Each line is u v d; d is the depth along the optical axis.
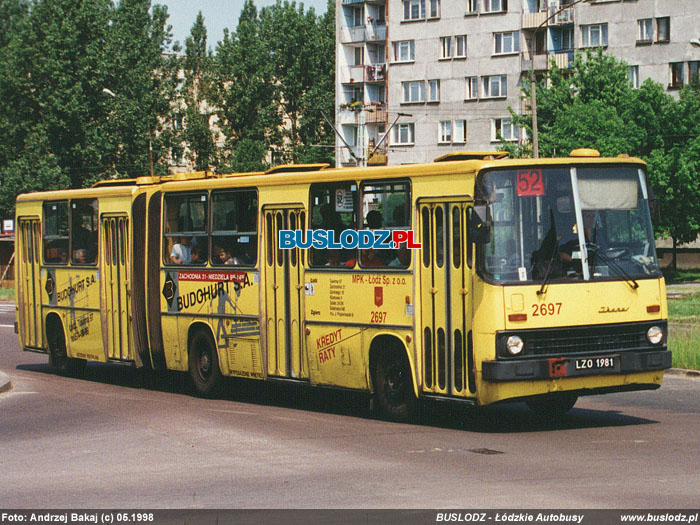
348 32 85.06
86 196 19.06
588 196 12.30
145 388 18.25
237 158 86.69
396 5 77.12
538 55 70.69
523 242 11.94
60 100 69.31
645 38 65.75
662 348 12.53
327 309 14.09
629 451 10.80
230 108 89.00
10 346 27.44
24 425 13.91
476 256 11.88
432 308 12.55
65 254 19.72
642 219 12.60
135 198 17.86
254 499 8.88
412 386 13.02
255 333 15.33
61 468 10.77
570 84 54.81
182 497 9.06
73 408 15.47
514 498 8.52
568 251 12.10
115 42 72.69
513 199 11.95
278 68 93.88
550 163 12.16
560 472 9.66
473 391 11.97
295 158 92.00
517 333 11.72
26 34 70.69
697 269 65.88
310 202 14.37
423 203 12.66
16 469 10.80
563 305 11.95
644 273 12.48
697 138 49.78
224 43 89.69
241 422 13.72
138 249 17.75
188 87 88.94
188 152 87.12
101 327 18.67
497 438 11.91
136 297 17.81
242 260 15.62
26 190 68.69
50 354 20.41
